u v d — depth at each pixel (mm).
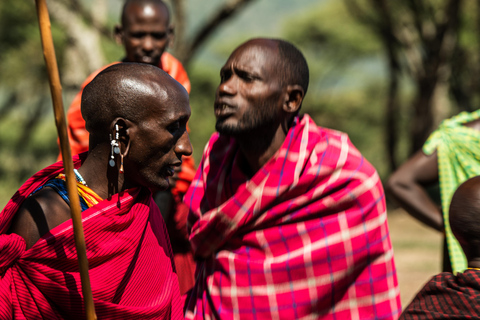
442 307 3514
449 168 5059
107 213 3277
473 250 3631
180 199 5477
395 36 29453
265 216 3869
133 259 3469
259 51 3807
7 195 29312
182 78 6031
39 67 32719
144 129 3281
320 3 57188
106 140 3332
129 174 3383
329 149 3889
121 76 3287
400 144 45469
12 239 3111
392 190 5223
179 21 15109
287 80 3852
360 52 52594
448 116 32625
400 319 3658
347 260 3857
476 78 33156
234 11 15016
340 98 56000
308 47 54844
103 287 3291
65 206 3303
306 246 3863
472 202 3615
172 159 3389
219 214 3936
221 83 3875
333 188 3838
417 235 18734
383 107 53656
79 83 16328
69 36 16094
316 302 3867
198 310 4145
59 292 3186
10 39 28672
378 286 3924
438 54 27969
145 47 5742
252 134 3883
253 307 3896
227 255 3977
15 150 40406
